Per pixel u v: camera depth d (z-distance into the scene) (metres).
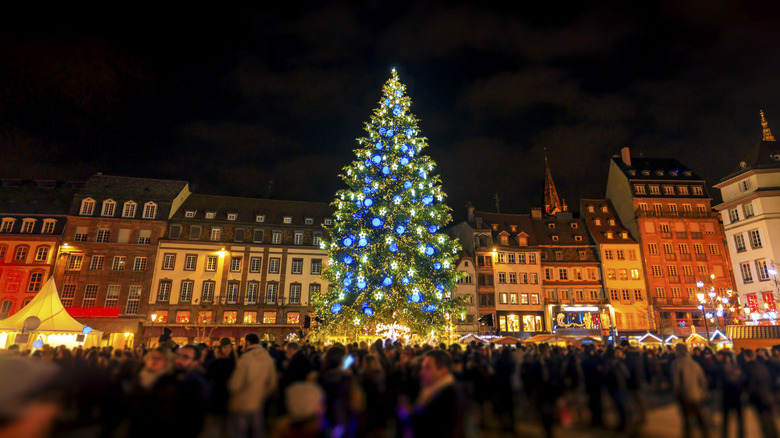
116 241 50.25
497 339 29.42
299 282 53.06
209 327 48.97
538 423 10.66
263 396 6.73
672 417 11.36
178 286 50.09
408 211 23.44
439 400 4.67
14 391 2.29
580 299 57.62
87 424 3.48
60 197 53.38
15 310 46.44
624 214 63.47
